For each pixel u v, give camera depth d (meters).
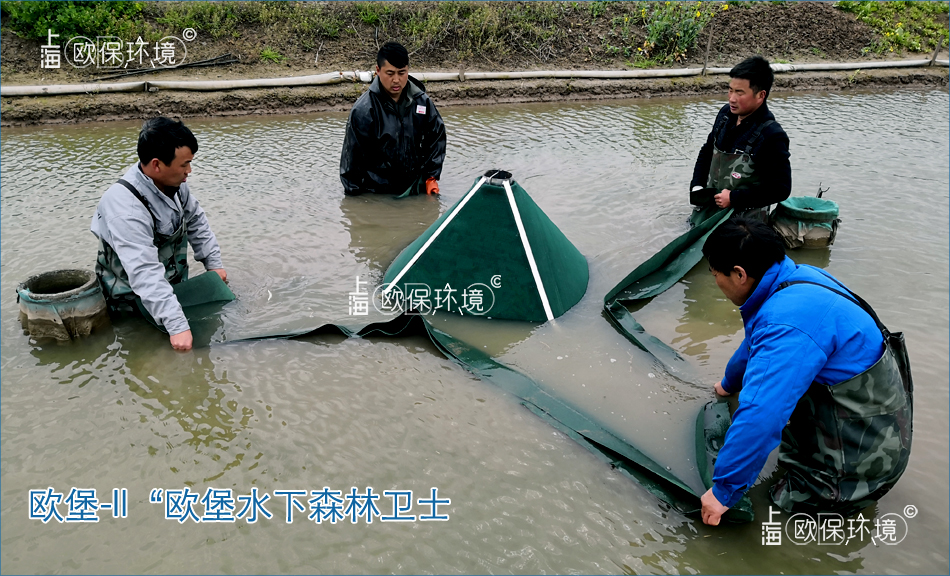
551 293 3.74
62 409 2.99
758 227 2.31
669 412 3.02
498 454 2.79
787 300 2.21
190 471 2.67
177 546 2.35
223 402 3.05
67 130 7.05
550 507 2.54
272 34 9.02
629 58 10.08
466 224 3.77
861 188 5.76
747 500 2.49
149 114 7.52
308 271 4.23
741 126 4.36
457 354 3.38
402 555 2.33
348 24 9.40
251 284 4.03
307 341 3.52
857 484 2.32
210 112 7.70
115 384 3.16
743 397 2.19
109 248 3.45
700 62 10.14
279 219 4.97
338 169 6.05
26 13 8.20
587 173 6.03
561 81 9.01
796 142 7.08
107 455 2.75
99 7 8.60
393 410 3.03
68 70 8.04
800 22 11.15
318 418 2.97
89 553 2.31
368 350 3.46
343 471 2.68
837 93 9.61
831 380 2.19
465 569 2.28
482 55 9.50
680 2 10.59
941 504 2.53
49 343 3.43
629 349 3.48
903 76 10.10
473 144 6.84
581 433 2.86
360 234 4.77
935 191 5.71
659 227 4.92
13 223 4.77
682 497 2.54
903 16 11.86
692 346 3.56
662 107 8.62
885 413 2.21
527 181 5.80
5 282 3.97
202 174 5.82
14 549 2.32
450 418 2.99
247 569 2.26
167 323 3.28
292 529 2.42
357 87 8.24
